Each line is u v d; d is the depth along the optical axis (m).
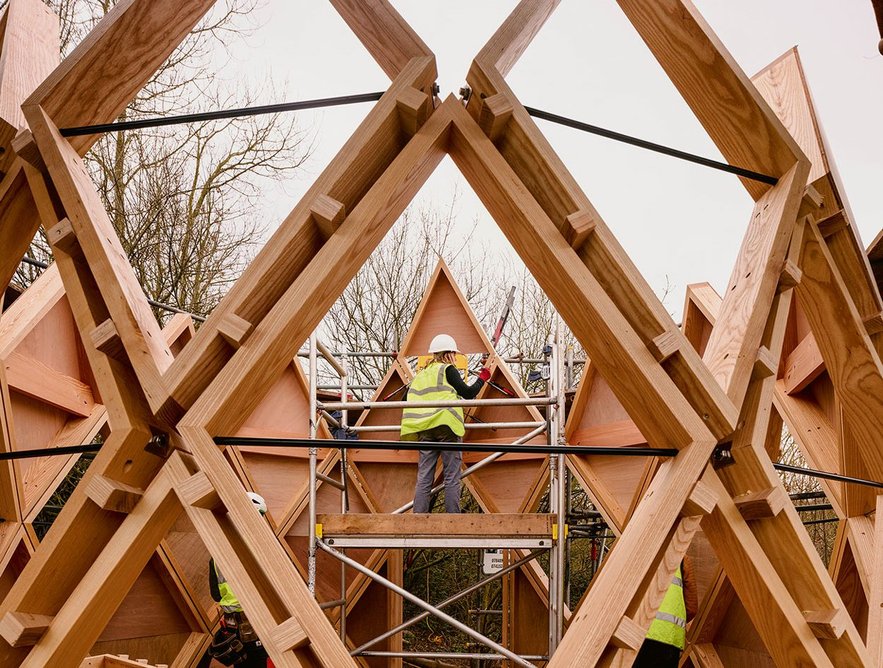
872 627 3.27
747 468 2.49
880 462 3.55
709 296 6.02
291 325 2.31
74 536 2.23
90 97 2.69
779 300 2.71
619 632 2.14
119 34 2.61
